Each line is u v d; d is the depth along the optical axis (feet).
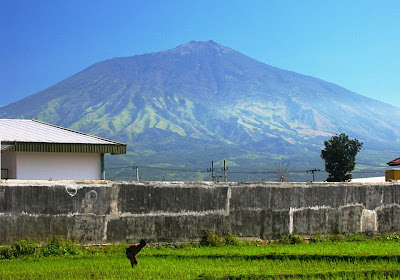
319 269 42.73
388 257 46.42
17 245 48.32
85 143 68.90
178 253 50.19
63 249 49.62
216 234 56.13
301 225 59.57
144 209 53.78
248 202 57.62
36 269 42.86
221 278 39.09
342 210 61.41
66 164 69.41
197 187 55.77
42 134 71.10
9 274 40.96
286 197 59.06
